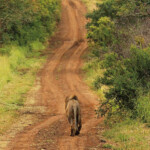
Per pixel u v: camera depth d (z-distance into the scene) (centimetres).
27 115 5791
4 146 3653
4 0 13100
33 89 8569
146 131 3762
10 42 14075
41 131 4459
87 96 7688
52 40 17250
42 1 18438
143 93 4600
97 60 11506
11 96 7425
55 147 3462
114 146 3344
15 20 13625
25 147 3550
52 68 12000
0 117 5459
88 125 4769
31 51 14925
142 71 4825
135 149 3162
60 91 8388
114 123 4538
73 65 12512
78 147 3416
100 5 12975
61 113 5991
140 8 8125
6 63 10725
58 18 19712
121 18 9950
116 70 5072
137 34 7606
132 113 4466
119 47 7638
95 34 10556
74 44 16450
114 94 4662
